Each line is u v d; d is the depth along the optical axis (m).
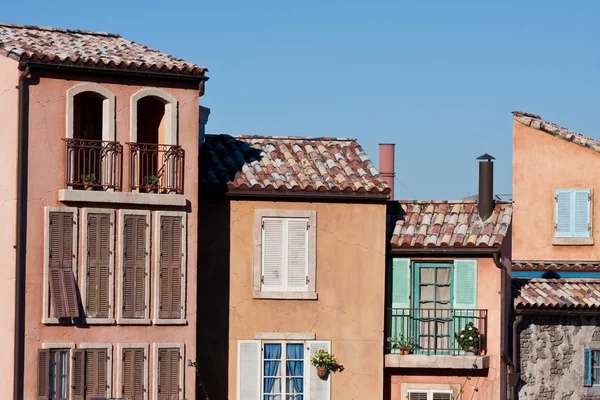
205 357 60.81
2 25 60.81
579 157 76.88
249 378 61.19
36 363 55.56
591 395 66.06
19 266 55.38
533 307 65.19
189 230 58.62
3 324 55.69
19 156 55.50
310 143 65.56
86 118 59.66
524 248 77.25
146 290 57.62
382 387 62.41
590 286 67.75
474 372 63.78
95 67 56.69
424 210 66.31
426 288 64.69
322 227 62.19
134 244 57.47
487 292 64.12
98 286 56.81
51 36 60.25
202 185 60.59
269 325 61.47
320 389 61.84
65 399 56.00
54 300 55.75
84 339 56.53
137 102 59.06
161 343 57.84
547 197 77.25
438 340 64.44
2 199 55.97
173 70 58.12
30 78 55.88
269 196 61.47
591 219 76.69
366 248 62.62
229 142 64.44
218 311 60.97
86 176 56.69
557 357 65.88
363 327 62.41
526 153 77.56
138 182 57.69
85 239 56.59
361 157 65.00
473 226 64.81
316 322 61.91
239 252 61.38
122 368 57.12
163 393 57.78
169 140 58.34
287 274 61.81
